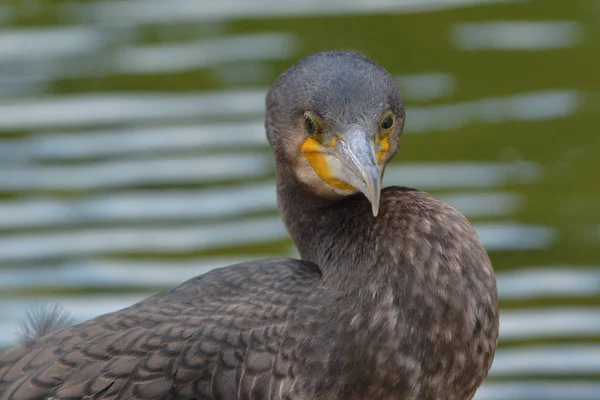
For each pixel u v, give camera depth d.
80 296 13.40
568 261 13.92
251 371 7.79
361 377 7.75
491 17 18.92
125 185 15.05
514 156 15.80
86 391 7.82
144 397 7.79
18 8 19.05
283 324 7.86
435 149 15.96
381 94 8.42
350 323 7.78
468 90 17.20
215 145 15.66
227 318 7.94
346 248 8.16
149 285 13.56
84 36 18.22
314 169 8.48
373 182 8.02
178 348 7.86
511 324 13.07
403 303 7.79
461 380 7.89
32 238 14.27
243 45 17.97
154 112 16.38
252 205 14.62
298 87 8.49
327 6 18.98
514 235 14.33
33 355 8.09
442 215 8.05
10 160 15.54
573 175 15.42
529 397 12.09
